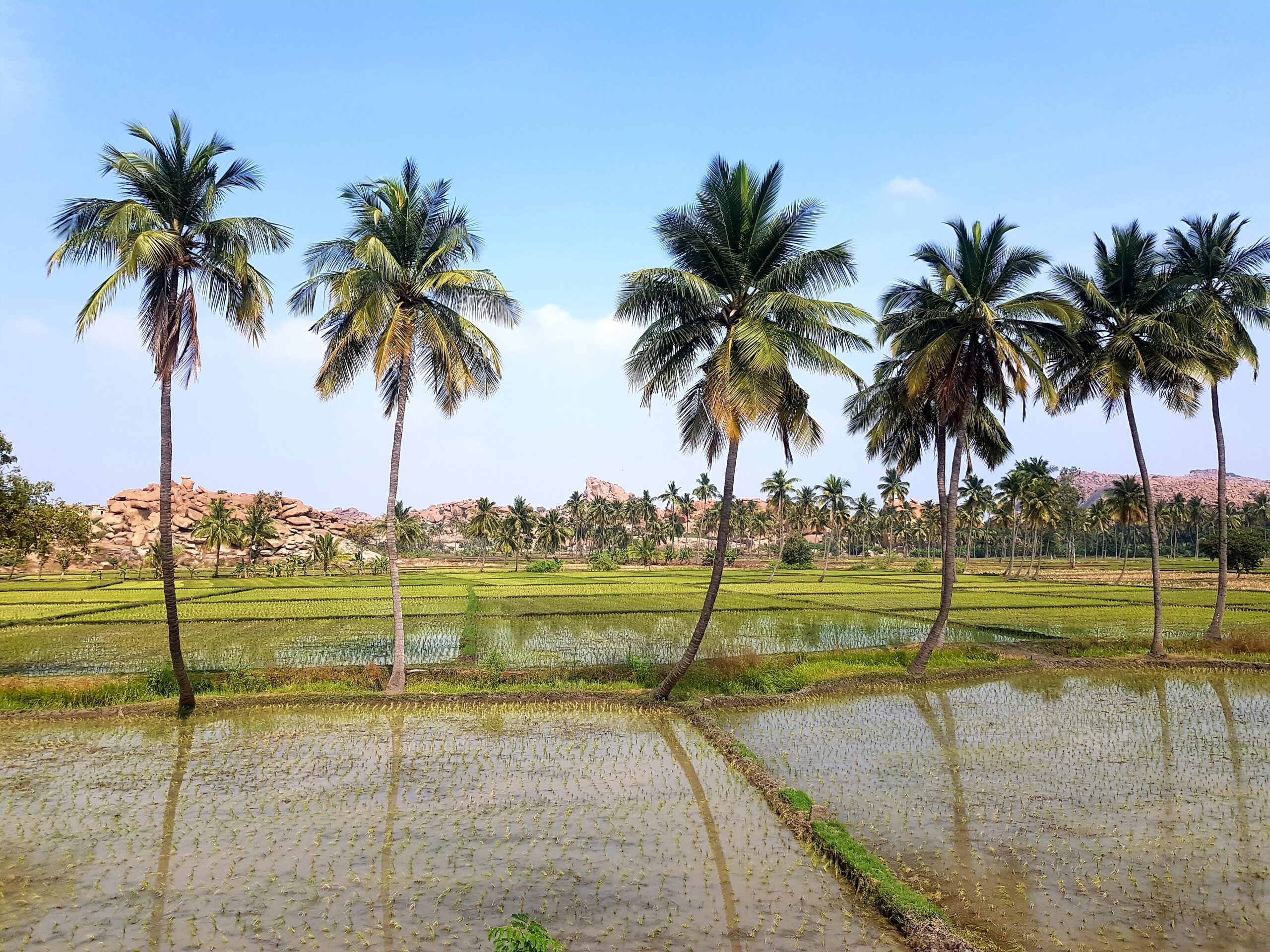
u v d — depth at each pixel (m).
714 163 20.95
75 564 118.19
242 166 19.95
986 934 8.55
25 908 9.18
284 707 20.20
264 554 143.00
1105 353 26.97
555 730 18.16
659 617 42.31
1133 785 14.00
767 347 18.75
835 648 28.98
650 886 9.80
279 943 8.34
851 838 11.05
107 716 19.17
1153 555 28.17
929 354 23.47
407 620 40.25
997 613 43.88
